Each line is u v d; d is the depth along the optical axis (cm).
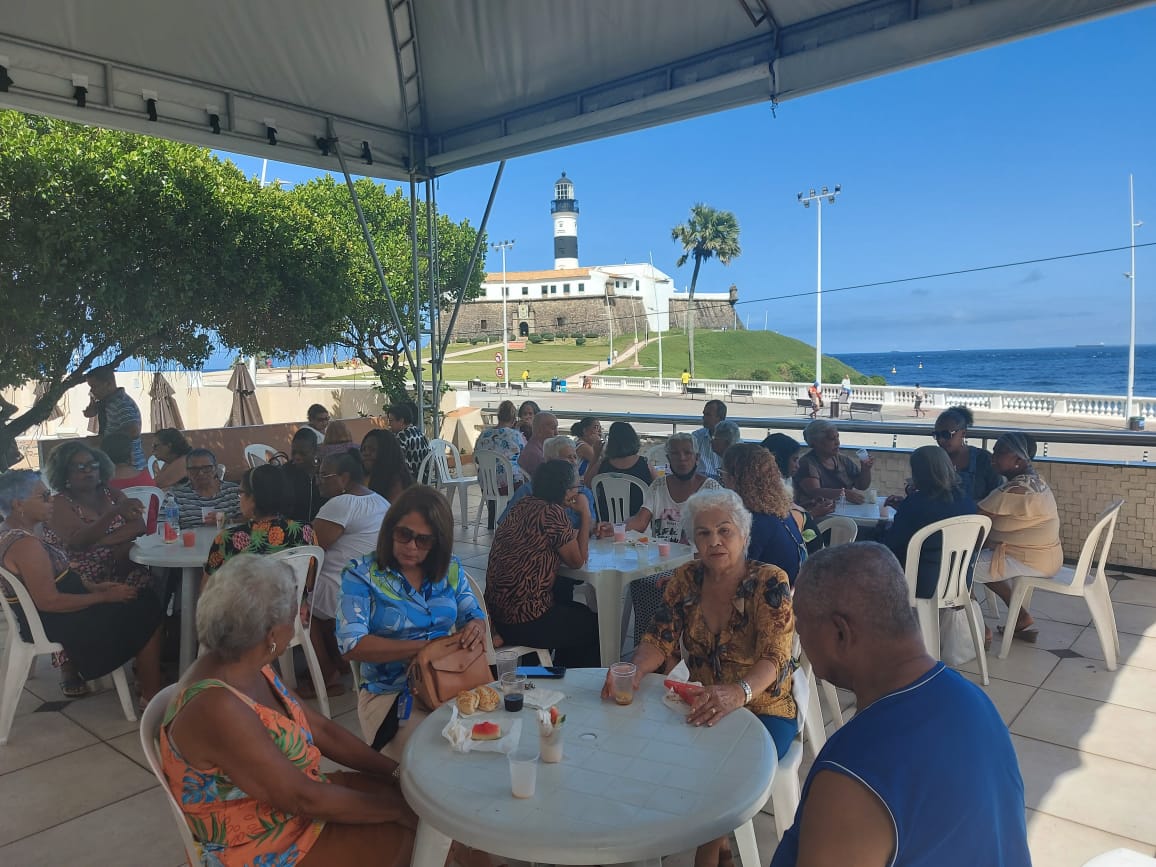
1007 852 111
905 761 106
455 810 153
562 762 173
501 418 761
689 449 427
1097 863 161
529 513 327
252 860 166
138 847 255
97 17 468
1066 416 2452
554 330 8925
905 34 426
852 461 511
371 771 202
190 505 448
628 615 427
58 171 754
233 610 164
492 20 566
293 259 984
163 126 535
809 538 343
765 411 3256
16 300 729
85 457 379
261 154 605
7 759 315
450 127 700
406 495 243
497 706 204
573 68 580
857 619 120
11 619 331
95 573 355
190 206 845
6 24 447
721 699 196
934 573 369
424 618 244
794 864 123
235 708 159
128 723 349
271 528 333
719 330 9631
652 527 441
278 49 552
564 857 142
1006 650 405
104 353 849
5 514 335
